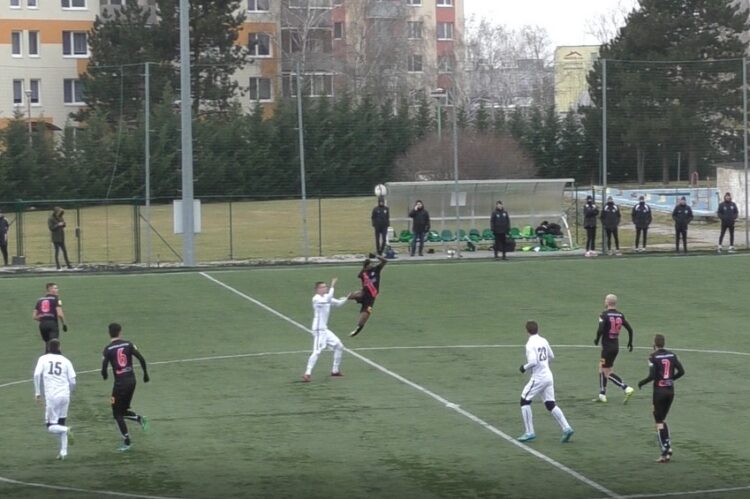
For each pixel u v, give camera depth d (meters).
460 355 44.28
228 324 51.88
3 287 63.75
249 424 33.69
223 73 114.88
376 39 148.88
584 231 90.38
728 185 95.38
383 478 27.81
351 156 97.00
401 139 97.44
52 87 143.62
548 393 31.42
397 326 50.97
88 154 103.31
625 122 91.81
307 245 75.44
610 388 38.34
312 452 30.42
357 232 93.38
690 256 74.50
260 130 96.94
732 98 89.31
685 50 108.94
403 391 37.97
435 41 165.12
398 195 81.81
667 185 95.31
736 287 61.47
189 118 72.56
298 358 43.91
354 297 46.91
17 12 142.00
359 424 33.56
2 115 138.38
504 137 98.44
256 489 26.91
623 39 113.12
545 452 30.27
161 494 26.56
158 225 96.81
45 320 42.91
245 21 144.88
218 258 78.75
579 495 26.23
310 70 143.62
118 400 30.89
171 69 111.62
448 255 76.88
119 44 128.62
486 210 82.69
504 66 173.88
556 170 97.56
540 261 73.19
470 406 35.75
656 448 30.61
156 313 54.91
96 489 27.06
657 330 49.59
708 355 44.03
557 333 48.91
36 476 28.31
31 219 102.75
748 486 26.91
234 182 97.31
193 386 39.09
